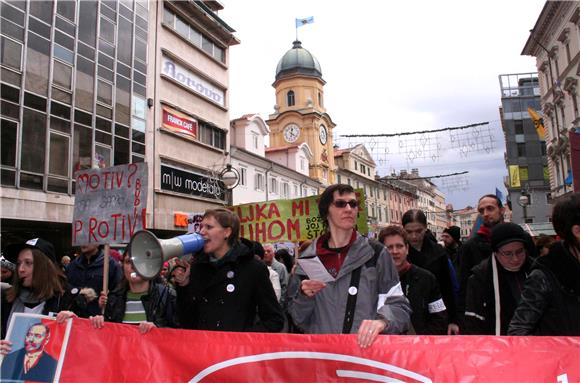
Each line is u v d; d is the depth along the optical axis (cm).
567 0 2355
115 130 1844
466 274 443
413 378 241
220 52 2714
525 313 245
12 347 332
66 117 1620
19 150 1435
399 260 386
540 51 2920
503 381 231
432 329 382
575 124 2388
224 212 328
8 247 405
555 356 229
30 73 1494
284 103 4584
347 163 5062
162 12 2197
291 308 279
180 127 2256
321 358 258
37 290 373
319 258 287
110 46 1850
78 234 462
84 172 473
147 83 2050
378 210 5734
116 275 508
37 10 1532
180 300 337
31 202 1458
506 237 318
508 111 4256
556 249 247
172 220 2116
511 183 3991
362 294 265
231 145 2716
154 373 293
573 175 781
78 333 322
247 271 325
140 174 445
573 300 238
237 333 282
